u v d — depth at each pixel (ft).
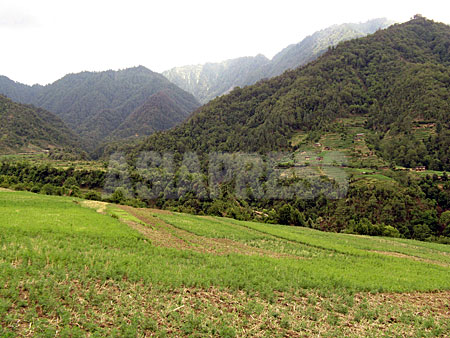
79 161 560.20
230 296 56.75
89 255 70.64
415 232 277.23
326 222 313.12
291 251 118.73
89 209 164.55
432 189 329.93
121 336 36.73
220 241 126.93
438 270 110.63
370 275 85.81
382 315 56.49
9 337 32.89
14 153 621.31
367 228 249.55
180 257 84.84
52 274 53.42
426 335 49.21
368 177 366.22
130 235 104.99
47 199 185.88
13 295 41.68
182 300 51.01
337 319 51.88
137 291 52.11
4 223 94.99
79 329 36.65
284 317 49.29
